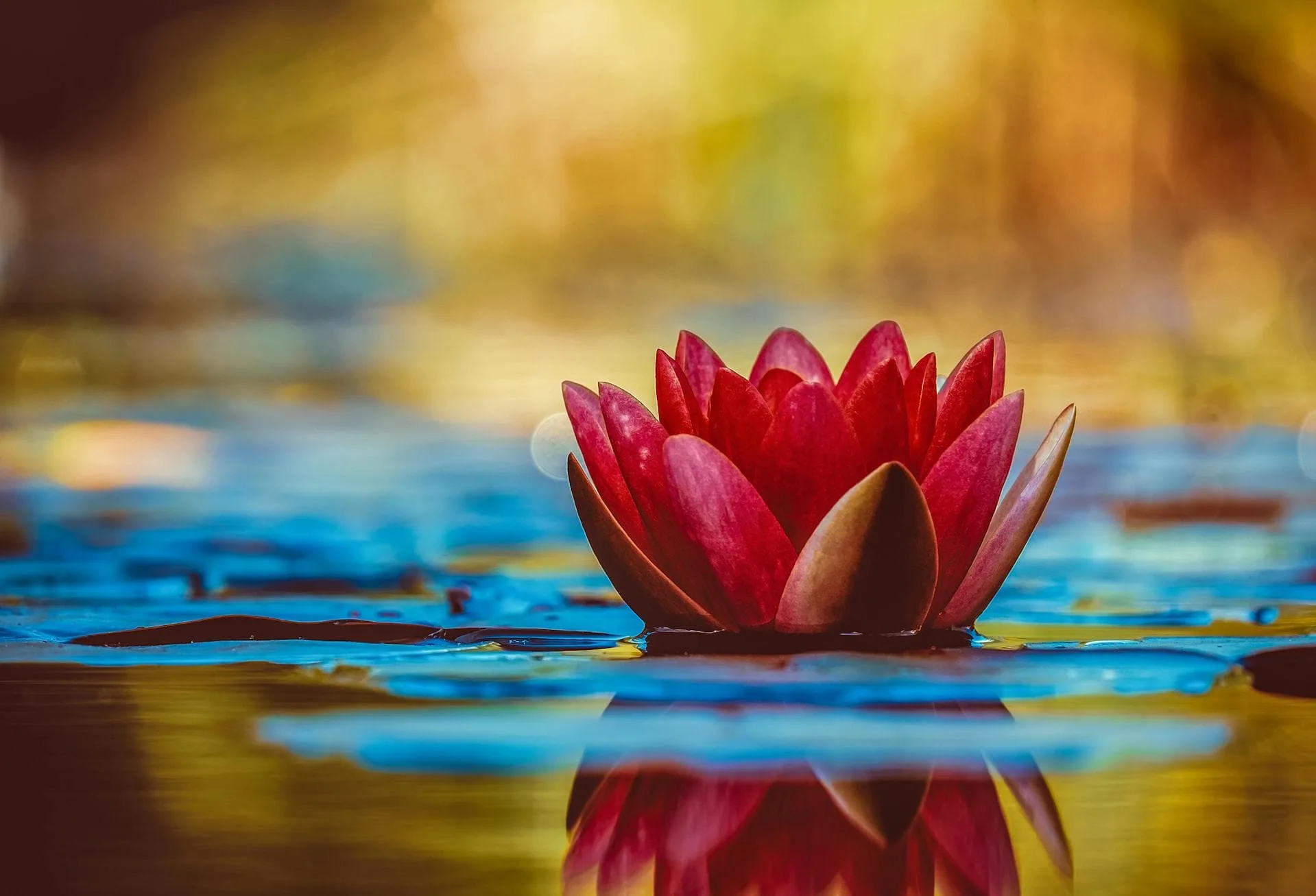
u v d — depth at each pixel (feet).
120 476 6.85
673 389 4.42
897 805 4.01
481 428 8.78
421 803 4.02
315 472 7.06
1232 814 4.00
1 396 10.25
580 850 3.93
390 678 4.33
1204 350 11.87
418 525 5.53
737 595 4.39
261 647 4.48
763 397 4.44
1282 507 5.66
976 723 4.18
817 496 4.38
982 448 4.39
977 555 4.43
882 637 4.40
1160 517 5.57
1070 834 3.96
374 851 3.93
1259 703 4.25
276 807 4.01
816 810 4.00
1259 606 4.71
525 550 5.25
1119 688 4.29
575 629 4.54
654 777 4.06
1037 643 4.45
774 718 4.19
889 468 4.33
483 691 4.27
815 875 3.90
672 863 3.91
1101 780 4.06
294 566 5.06
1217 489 6.08
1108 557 5.15
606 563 4.44
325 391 10.55
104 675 4.37
